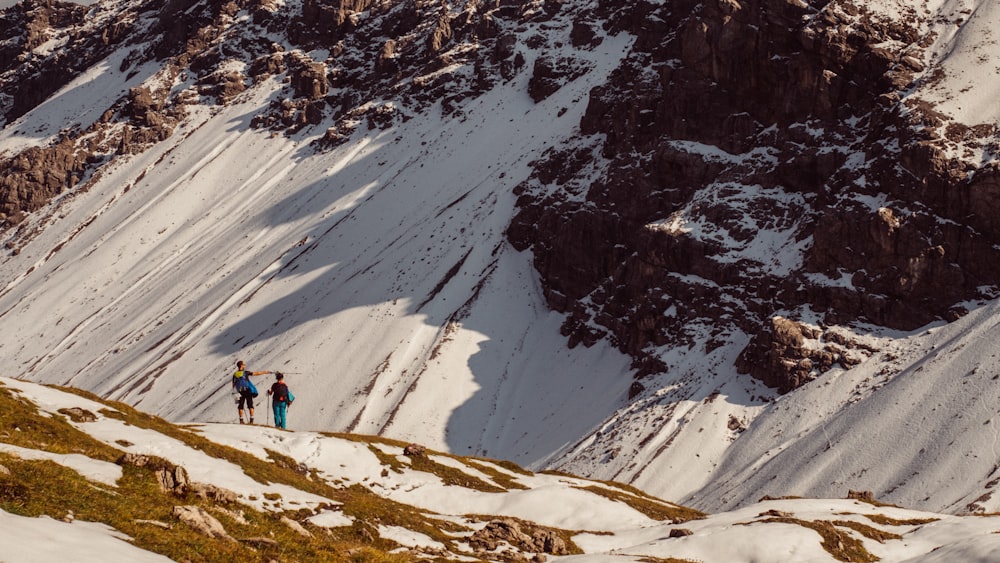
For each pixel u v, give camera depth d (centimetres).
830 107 19812
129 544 2691
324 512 4712
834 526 6178
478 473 7081
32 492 2869
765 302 17838
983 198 16238
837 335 16475
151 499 3409
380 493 5909
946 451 12812
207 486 3794
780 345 16462
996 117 17512
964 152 16988
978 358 14375
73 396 5044
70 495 2983
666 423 16475
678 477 15212
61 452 3759
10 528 2414
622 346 19825
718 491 14438
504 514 6281
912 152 17038
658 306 19288
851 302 16750
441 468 6806
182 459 4606
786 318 16950
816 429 14788
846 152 19062
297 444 5931
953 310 16050
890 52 19612
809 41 19975
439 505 6141
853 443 13938
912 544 6012
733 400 16475
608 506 6788
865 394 15100
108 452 4219
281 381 6309
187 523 3133
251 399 6184
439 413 19975
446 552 4766
